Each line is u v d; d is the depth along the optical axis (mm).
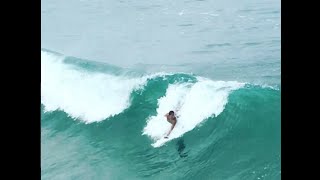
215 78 46844
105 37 59500
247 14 61156
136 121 38875
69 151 37312
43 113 42438
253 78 45906
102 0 71500
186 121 36500
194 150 34250
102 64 47031
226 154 33281
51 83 45000
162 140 36094
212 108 36312
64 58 48562
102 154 36375
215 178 31672
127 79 43031
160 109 38688
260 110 35344
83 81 44750
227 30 57469
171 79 40531
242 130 34688
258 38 54781
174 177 32438
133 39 58594
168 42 56531
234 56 51156
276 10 61594
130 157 35406
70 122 41000
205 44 55062
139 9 66562
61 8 69562
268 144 33281
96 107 41438
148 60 53000
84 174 34344
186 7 65750
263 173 31109
